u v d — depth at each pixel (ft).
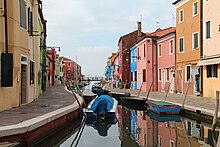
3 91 40.65
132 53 150.20
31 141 30.04
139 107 74.28
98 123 53.16
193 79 79.36
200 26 75.46
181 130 44.32
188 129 44.80
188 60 82.79
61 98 67.36
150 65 112.06
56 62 220.84
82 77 423.23
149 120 55.26
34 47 60.75
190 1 81.46
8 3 42.32
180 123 50.67
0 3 40.73
